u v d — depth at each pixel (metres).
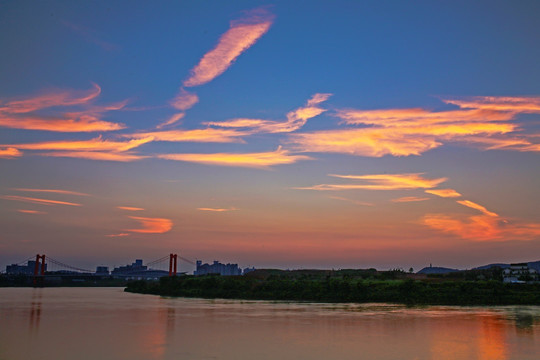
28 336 66.25
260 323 80.00
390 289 133.50
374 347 57.38
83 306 122.12
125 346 58.31
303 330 71.12
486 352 54.56
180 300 147.75
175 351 55.19
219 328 73.88
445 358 51.72
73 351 55.28
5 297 173.38
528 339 62.44
